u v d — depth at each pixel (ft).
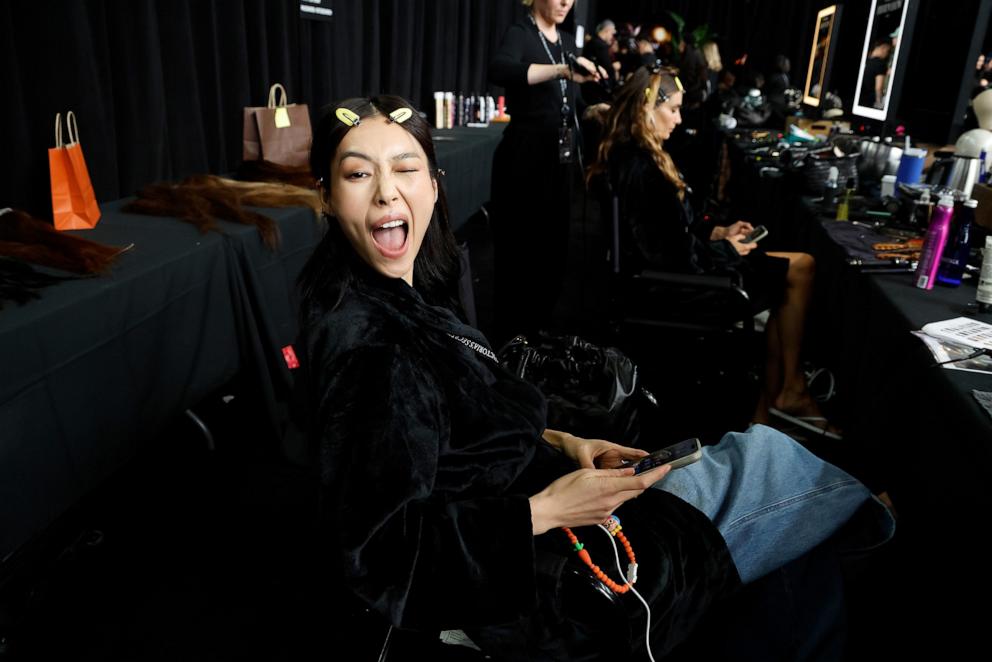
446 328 3.20
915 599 4.88
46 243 5.76
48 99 7.48
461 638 3.49
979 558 3.84
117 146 8.64
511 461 3.21
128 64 8.49
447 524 2.71
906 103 12.35
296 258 8.29
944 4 11.07
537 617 3.08
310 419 2.91
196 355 6.70
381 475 2.53
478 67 24.23
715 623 3.50
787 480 3.72
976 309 5.59
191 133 9.84
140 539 6.26
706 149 21.50
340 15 14.06
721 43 40.63
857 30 16.80
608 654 3.12
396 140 2.90
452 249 3.80
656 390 8.49
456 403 3.00
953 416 4.20
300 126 10.36
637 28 40.75
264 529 6.44
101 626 5.30
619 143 8.13
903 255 7.10
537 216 10.46
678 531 3.45
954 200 6.26
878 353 5.91
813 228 9.11
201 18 9.85
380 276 3.05
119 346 5.57
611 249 8.30
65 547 5.92
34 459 4.73
